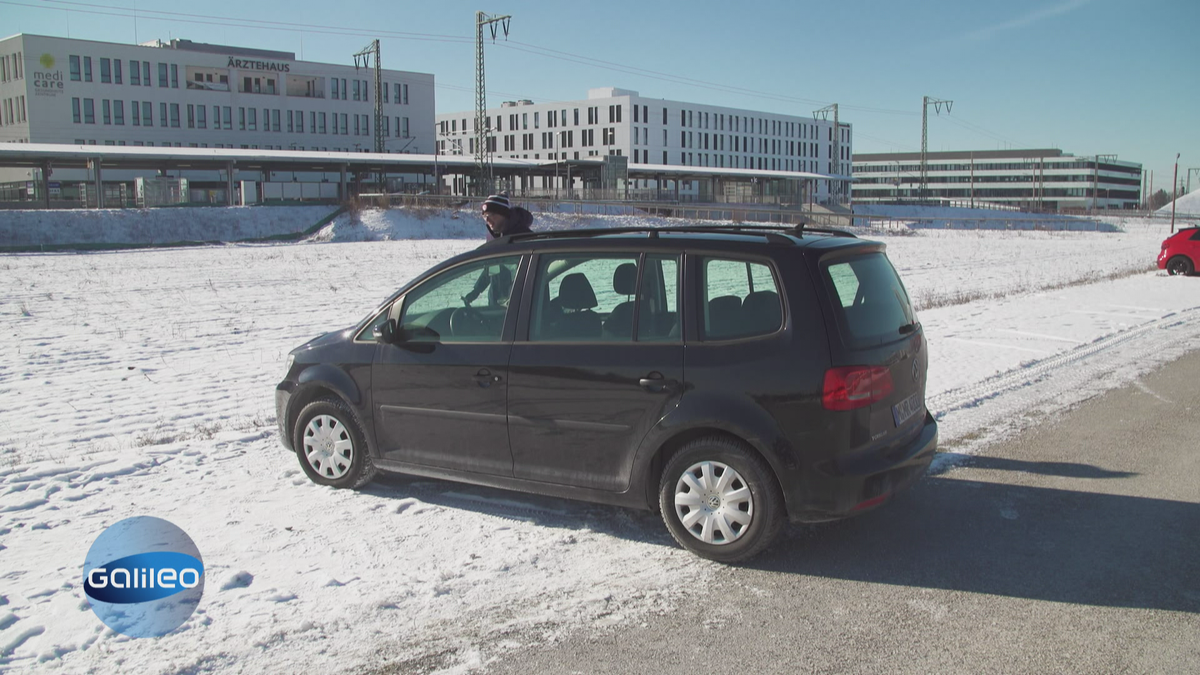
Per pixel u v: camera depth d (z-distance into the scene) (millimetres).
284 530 5078
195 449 6809
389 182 71812
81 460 6543
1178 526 5090
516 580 4402
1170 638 3771
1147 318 14328
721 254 4719
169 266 29672
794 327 4473
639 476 4762
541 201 65375
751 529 4527
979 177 177000
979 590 4273
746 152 129625
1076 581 4363
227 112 86750
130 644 3773
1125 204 181625
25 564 4641
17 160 58531
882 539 4953
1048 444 6859
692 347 4637
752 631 3873
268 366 10961
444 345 5352
